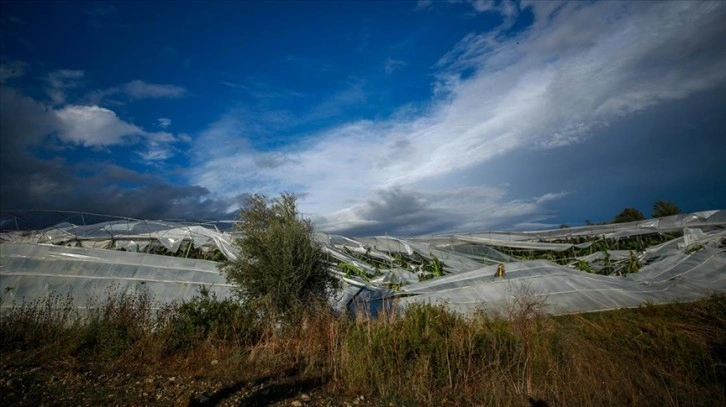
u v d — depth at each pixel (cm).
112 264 1697
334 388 720
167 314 1035
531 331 815
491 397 668
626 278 2255
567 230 3391
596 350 793
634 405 633
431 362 745
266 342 908
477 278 1903
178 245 2291
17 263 1520
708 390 684
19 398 630
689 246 2491
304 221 1284
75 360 817
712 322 1002
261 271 1184
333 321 952
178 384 710
